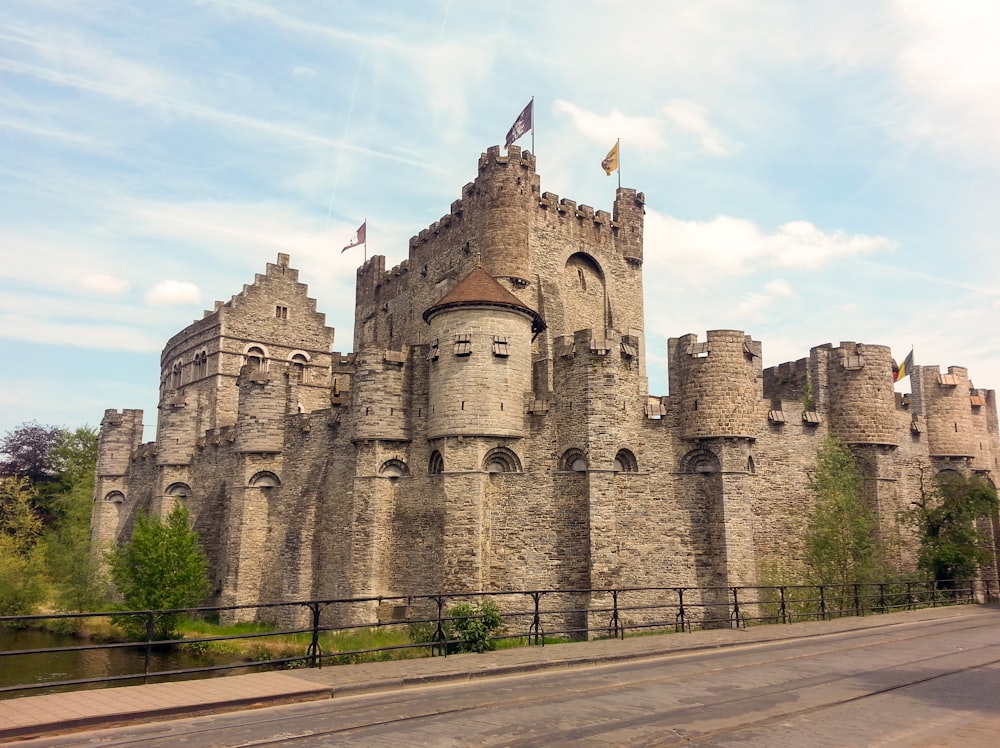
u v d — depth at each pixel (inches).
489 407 1648.6
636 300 2420.0
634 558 1601.9
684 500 1647.4
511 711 640.4
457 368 1672.0
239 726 582.9
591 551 1535.4
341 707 652.7
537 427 1672.0
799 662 903.7
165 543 1982.0
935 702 678.5
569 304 2247.8
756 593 1596.9
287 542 1988.2
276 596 2031.3
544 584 1581.0
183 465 2556.6
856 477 1806.1
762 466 1747.0
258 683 719.1
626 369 1680.6
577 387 1628.9
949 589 1769.2
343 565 1825.8
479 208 2143.2
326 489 1940.2
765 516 1726.1
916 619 1371.8
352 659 1273.4
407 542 1721.2
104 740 541.3
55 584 2475.4
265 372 2177.7
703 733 568.7
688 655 973.2
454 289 1764.3
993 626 1282.0
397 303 2610.7
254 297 3065.9
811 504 1784.0
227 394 2945.4
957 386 2185.0
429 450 1721.2
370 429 1764.3
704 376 1662.2
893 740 551.8
